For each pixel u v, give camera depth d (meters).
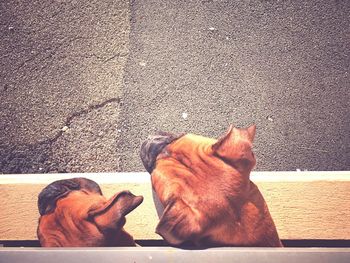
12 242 1.38
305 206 1.36
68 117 1.69
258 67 1.73
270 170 1.61
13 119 1.69
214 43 1.77
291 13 1.81
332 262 1.11
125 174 1.54
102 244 1.17
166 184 1.17
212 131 1.66
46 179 1.50
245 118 1.67
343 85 1.70
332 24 1.79
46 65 1.77
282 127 1.65
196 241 1.13
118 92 1.71
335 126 1.65
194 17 1.81
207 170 1.18
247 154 1.19
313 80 1.71
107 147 1.64
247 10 1.82
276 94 1.70
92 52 1.78
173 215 1.13
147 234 1.34
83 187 1.25
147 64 1.75
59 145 1.65
